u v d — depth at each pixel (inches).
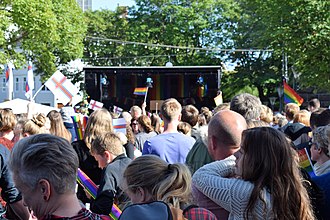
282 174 111.1
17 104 734.5
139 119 304.5
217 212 117.2
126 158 169.5
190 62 1517.0
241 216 111.8
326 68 888.9
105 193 156.3
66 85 449.7
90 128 205.9
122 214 92.7
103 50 1553.9
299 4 871.7
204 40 1536.7
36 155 85.5
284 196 108.7
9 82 992.2
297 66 946.7
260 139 113.8
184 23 1510.8
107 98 781.9
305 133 252.7
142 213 91.0
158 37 1536.7
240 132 128.3
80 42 1112.2
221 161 125.9
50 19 962.7
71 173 87.1
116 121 267.6
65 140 90.2
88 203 191.5
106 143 171.5
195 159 172.1
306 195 113.0
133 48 1521.9
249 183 112.7
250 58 1504.7
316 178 136.9
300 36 878.4
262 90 1533.0
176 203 101.0
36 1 949.8
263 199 109.1
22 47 1020.5
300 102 536.1
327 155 163.5
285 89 541.3
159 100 773.3
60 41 1063.6
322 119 204.5
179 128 250.2
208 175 119.3
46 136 89.7
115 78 782.5
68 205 87.3
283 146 113.3
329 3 861.2
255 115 175.8
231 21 1542.8
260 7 978.7
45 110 736.3
